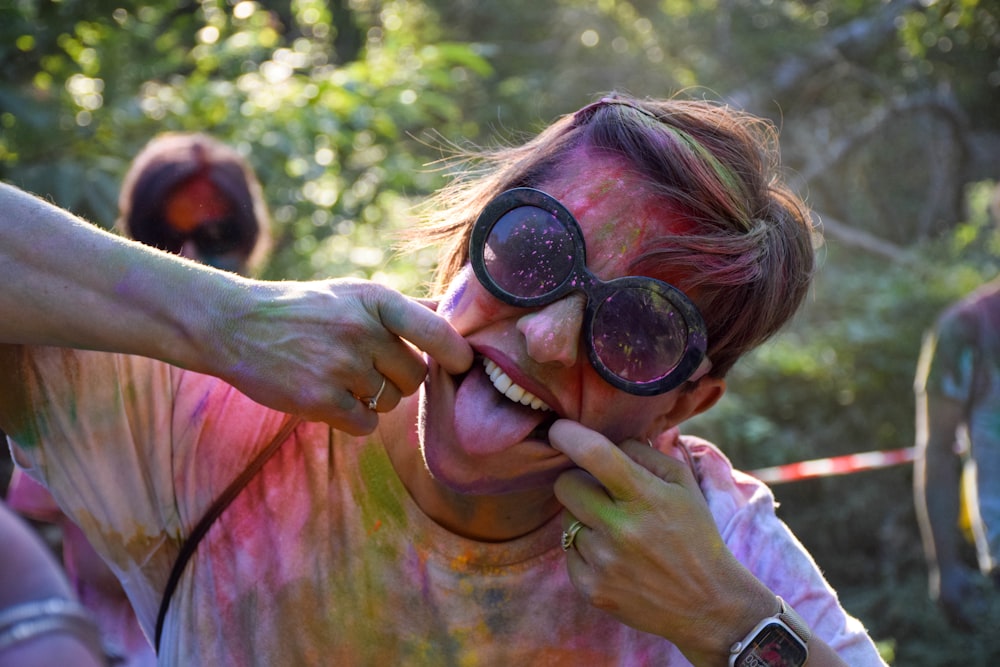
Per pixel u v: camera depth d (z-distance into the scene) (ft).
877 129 40.75
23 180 13.42
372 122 17.48
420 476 4.78
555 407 4.42
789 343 25.40
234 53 17.71
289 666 4.82
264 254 9.85
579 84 32.48
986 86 36.22
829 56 35.53
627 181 4.47
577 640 4.85
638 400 4.49
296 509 4.87
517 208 4.36
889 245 40.37
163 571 5.06
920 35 32.83
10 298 4.30
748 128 5.05
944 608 13.73
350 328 4.27
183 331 4.33
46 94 14.43
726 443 22.13
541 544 4.81
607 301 4.28
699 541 4.38
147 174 9.04
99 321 4.33
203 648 4.86
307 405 4.30
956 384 12.91
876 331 26.08
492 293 4.33
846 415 24.75
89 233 4.41
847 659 4.77
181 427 4.88
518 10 32.50
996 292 12.89
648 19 34.22
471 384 4.49
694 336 4.37
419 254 15.10
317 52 22.00
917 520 23.80
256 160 15.34
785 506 23.56
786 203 5.04
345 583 4.82
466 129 27.84
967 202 45.24
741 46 35.06
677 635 4.43
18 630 2.67
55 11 15.23
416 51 24.41
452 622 4.80
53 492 4.92
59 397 4.71
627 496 4.32
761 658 4.40
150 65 17.44
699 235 4.49
